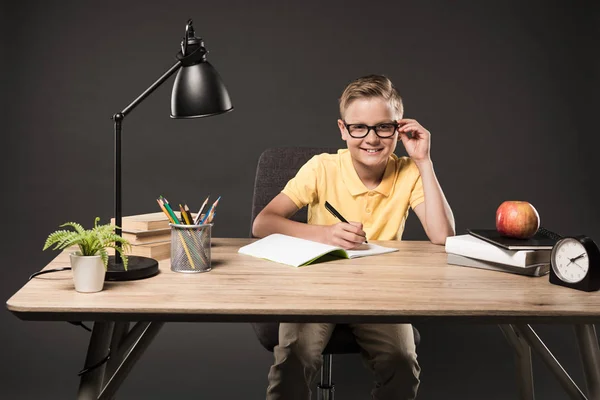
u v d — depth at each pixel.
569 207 3.33
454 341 2.89
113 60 3.11
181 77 1.35
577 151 3.32
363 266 1.42
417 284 1.25
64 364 2.61
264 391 2.43
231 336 2.92
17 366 2.57
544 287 1.25
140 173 3.16
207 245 1.34
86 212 3.13
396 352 1.48
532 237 1.44
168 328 2.96
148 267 1.28
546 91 3.29
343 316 1.07
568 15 3.27
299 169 2.04
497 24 3.26
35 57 3.08
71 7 3.08
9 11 3.05
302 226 1.70
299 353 1.42
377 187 1.91
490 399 2.37
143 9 3.12
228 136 3.19
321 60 3.20
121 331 1.44
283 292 1.17
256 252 1.51
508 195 3.31
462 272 1.38
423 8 3.22
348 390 2.44
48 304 1.07
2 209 3.08
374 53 3.22
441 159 3.28
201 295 1.14
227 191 3.20
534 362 2.69
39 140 3.10
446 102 3.26
